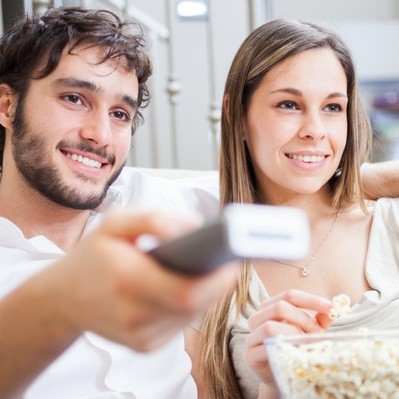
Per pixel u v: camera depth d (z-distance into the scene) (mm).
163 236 435
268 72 1410
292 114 1397
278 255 377
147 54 1431
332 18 4414
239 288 1422
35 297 494
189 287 414
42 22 1322
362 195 1498
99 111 1294
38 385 1186
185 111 3262
